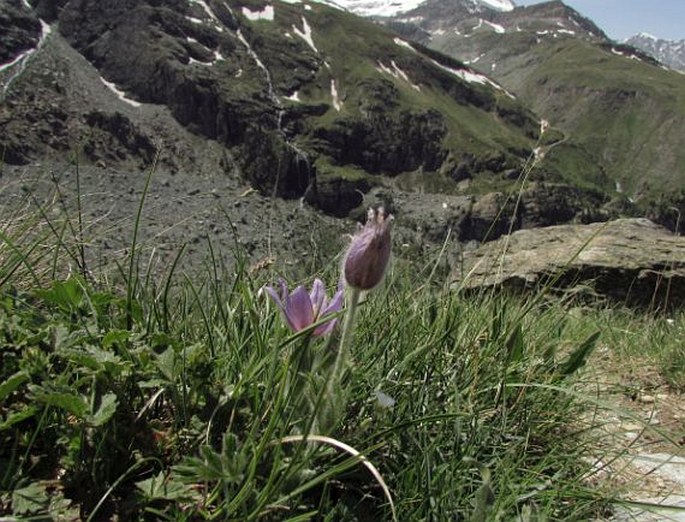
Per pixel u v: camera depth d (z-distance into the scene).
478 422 0.40
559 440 0.43
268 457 0.31
